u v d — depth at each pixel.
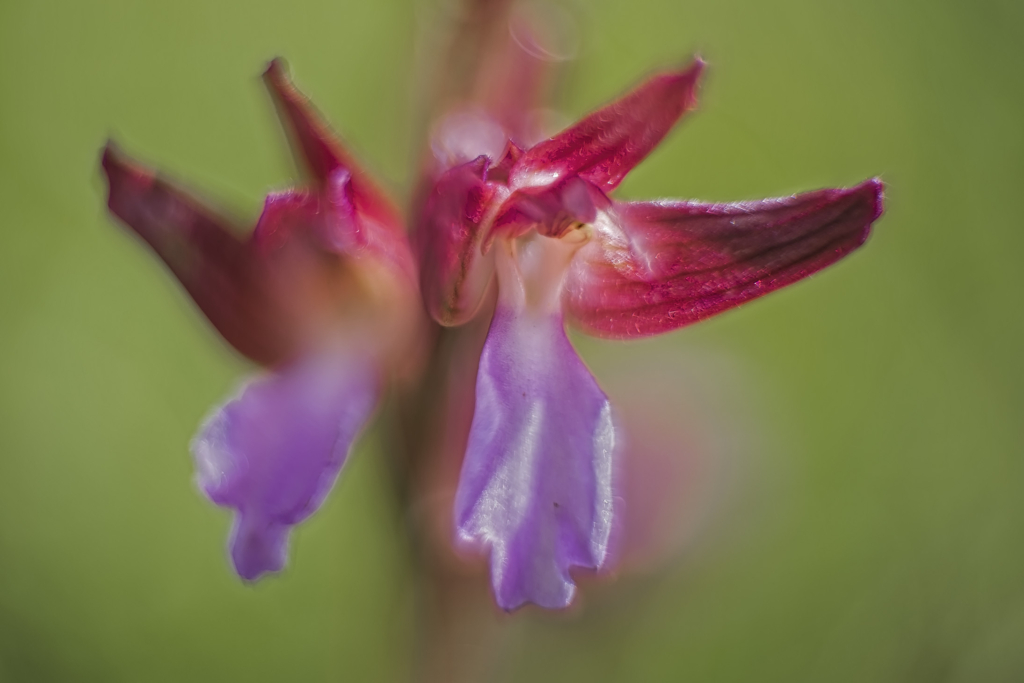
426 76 0.14
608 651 0.15
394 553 0.14
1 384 0.19
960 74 0.20
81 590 0.18
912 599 0.18
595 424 0.13
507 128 0.14
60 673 0.17
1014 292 0.20
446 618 0.14
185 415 0.19
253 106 0.20
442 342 0.13
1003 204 0.20
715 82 0.20
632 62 0.20
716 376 0.16
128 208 0.13
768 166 0.20
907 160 0.20
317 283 0.13
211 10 0.20
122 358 0.19
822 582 0.18
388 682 0.14
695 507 0.16
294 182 0.14
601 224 0.13
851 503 0.19
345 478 0.17
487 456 0.13
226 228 0.13
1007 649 0.17
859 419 0.19
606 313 0.13
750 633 0.17
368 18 0.20
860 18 0.21
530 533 0.13
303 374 0.13
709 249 0.13
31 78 0.20
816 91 0.20
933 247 0.20
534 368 0.13
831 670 0.17
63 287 0.19
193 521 0.18
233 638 0.18
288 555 0.13
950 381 0.19
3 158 0.19
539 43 0.14
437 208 0.13
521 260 0.13
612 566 0.15
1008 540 0.18
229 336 0.13
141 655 0.17
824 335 0.19
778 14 0.21
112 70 0.20
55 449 0.18
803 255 0.13
